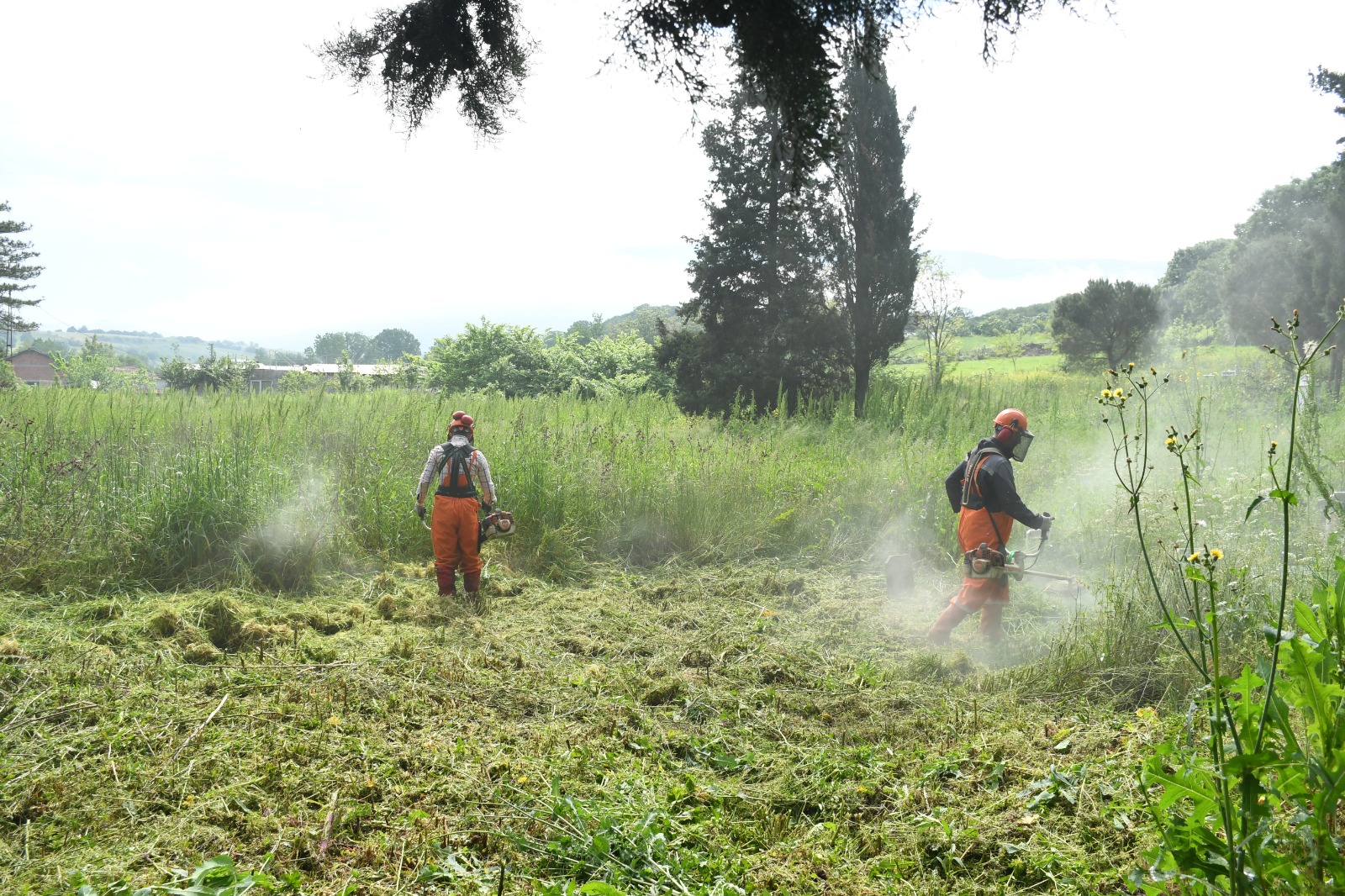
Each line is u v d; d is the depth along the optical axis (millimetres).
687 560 8391
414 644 5574
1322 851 2102
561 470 8938
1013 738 4109
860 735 4422
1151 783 2424
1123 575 5891
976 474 5840
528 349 30953
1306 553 5352
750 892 2949
